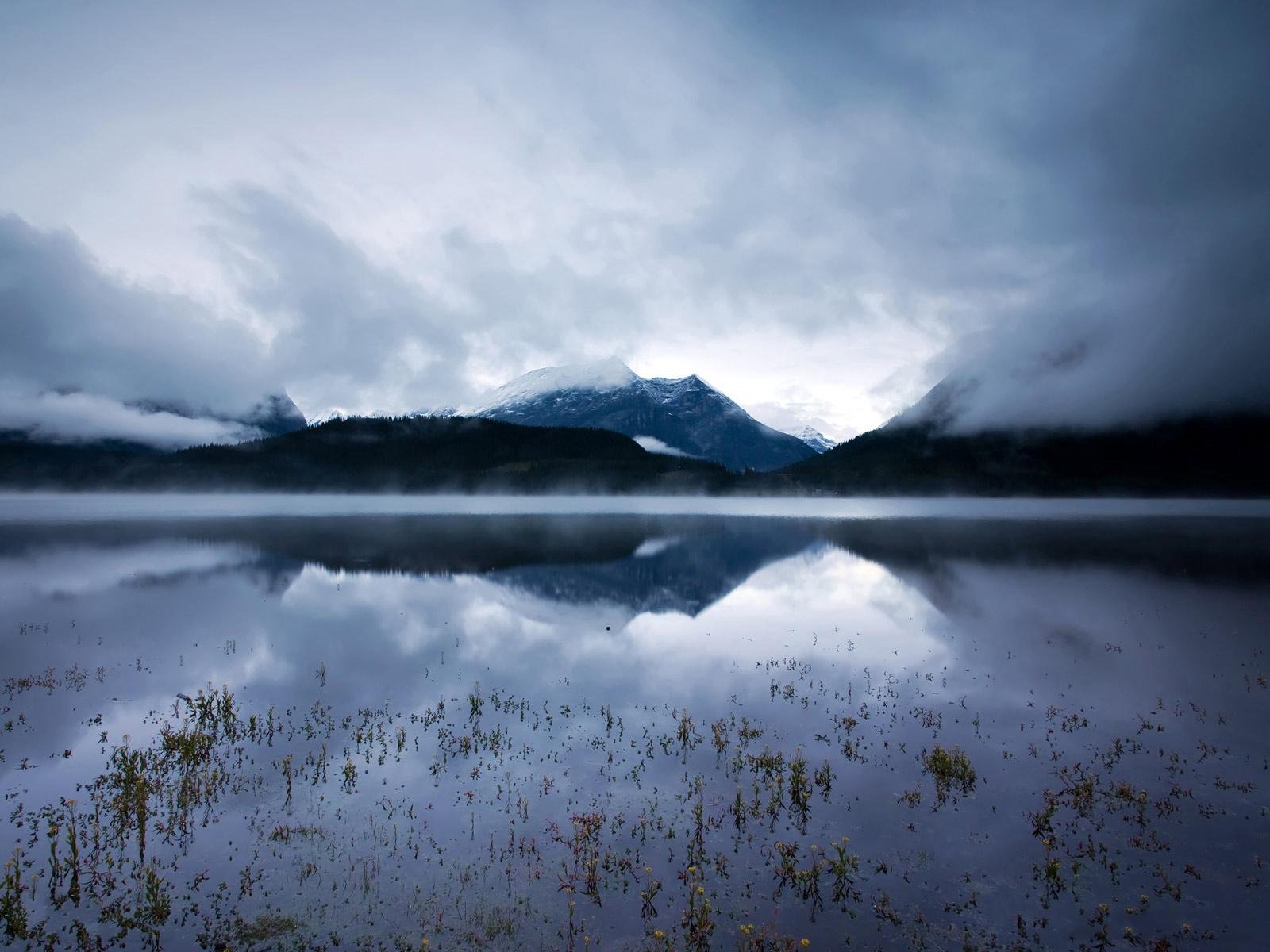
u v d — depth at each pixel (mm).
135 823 12320
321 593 37500
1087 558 52375
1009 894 10445
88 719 17797
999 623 29641
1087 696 19656
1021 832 12250
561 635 28312
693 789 14086
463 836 12148
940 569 47469
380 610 32844
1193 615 30281
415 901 10258
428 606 33969
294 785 14102
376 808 13180
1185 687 20234
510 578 43312
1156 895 10336
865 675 22312
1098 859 11320
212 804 13266
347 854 11516
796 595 37875
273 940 9352
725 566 50531
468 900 10289
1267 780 14070
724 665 23750
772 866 11273
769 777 14586
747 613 32938
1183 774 14398
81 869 10859
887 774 14766
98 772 14555
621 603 35500
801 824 12594
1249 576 42125
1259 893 10312
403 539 68188
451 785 14227
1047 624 29031
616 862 11383
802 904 10258
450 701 19734
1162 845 11695
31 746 15914
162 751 15594
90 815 12695
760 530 85125
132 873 10852
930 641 26797
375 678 22047
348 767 14438
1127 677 21359
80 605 33438
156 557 52688
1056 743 16234
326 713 18594
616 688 21125
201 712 17891
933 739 16734
